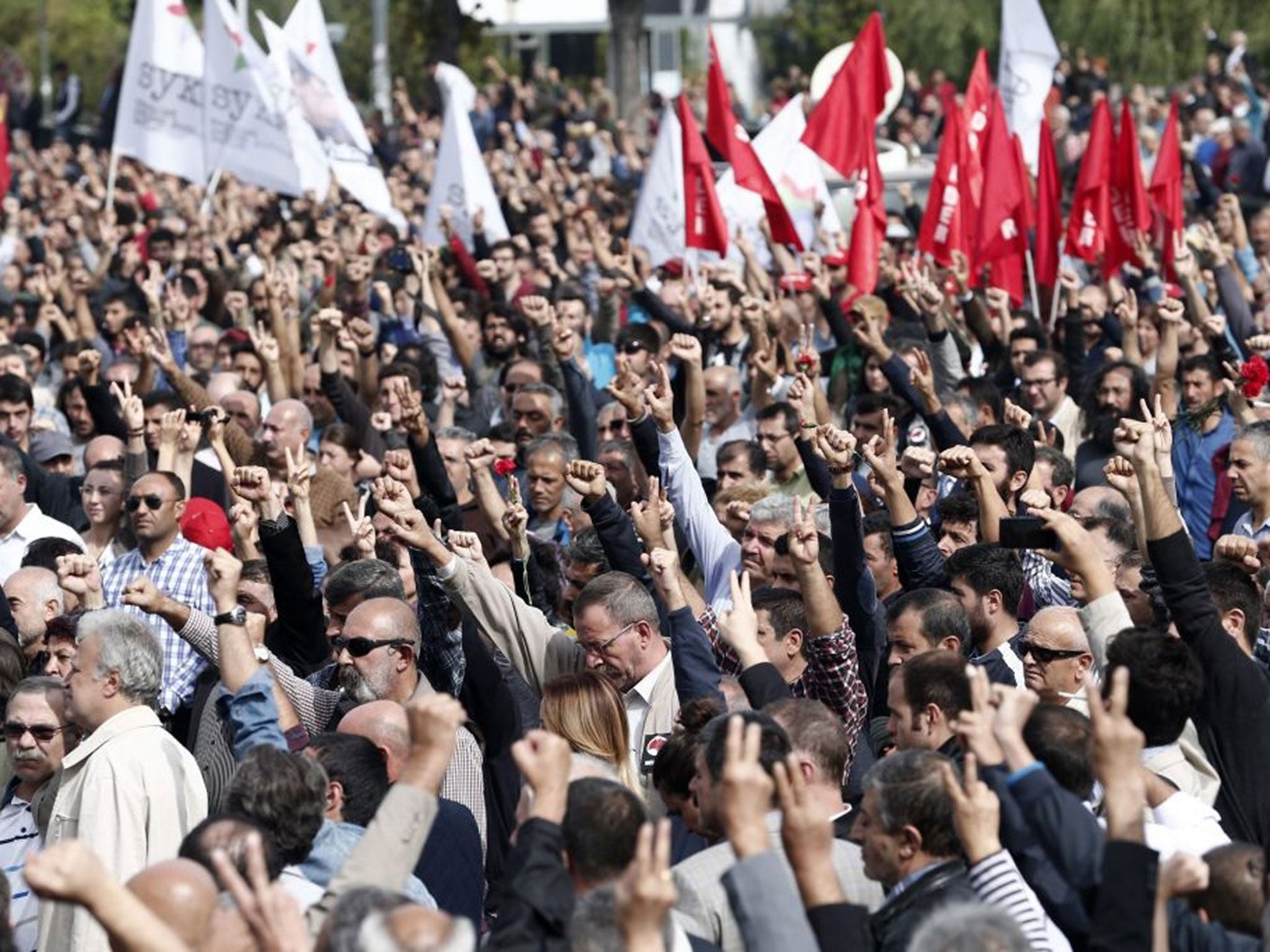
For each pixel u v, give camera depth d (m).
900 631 24.98
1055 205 52.59
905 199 66.38
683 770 21.27
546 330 47.62
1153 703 20.08
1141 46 137.75
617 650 25.03
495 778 26.14
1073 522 21.12
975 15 145.50
